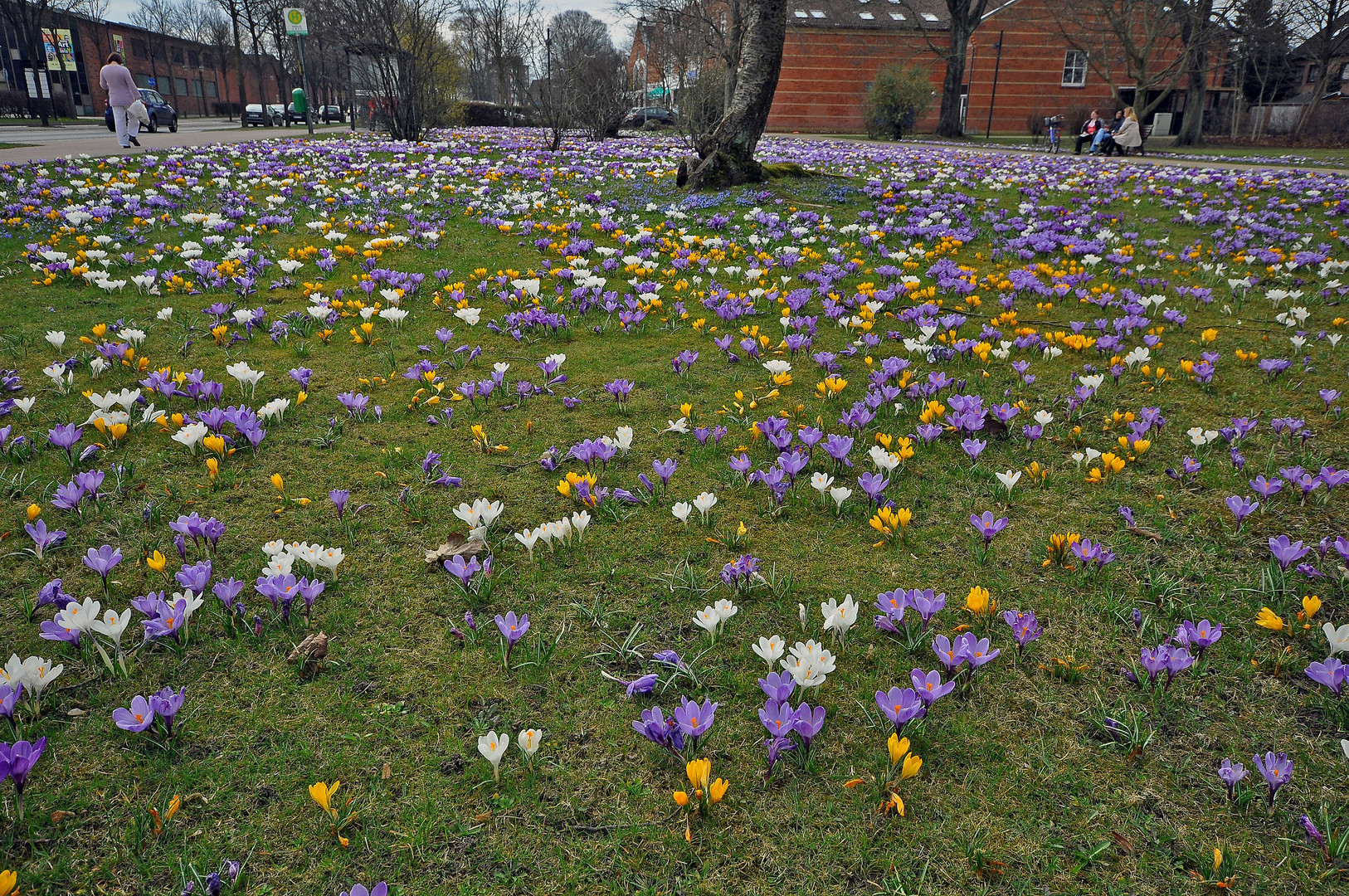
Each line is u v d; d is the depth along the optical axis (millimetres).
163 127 32062
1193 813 1819
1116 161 22797
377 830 1767
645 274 6867
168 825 1759
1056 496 3215
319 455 3494
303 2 41156
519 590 2607
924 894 1629
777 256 7547
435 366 4652
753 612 2512
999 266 7551
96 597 2502
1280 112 41969
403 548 2830
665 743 1908
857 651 2346
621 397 4004
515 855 1714
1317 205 11445
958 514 3094
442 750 1987
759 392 4324
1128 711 2115
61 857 1679
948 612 2510
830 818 1802
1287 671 2252
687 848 1729
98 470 3264
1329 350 4941
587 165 16125
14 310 5465
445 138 25109
